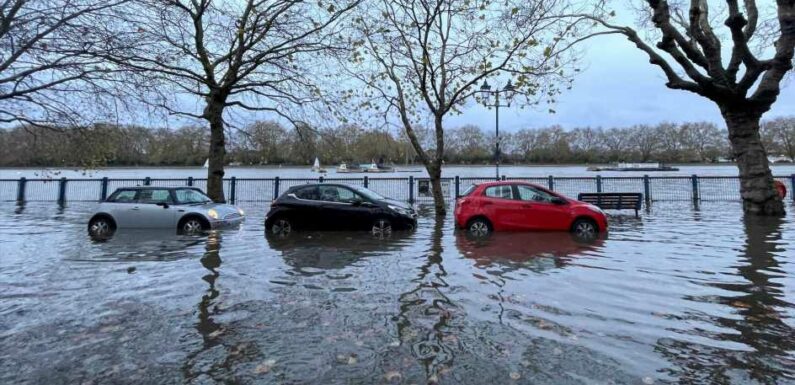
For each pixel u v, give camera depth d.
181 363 3.66
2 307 5.15
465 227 11.05
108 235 11.13
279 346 4.00
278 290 5.83
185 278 6.53
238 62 15.10
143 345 4.03
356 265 7.34
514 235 10.50
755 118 13.40
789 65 12.44
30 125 7.36
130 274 6.80
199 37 14.56
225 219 12.27
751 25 14.30
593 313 4.78
